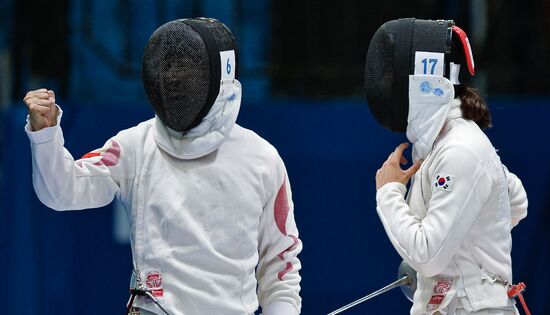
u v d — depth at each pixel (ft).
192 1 64.85
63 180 29.71
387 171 33.63
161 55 30.78
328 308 53.67
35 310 53.62
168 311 30.17
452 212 31.40
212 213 30.83
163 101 30.81
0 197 55.26
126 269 53.52
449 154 31.94
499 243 32.73
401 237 32.19
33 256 53.83
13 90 63.72
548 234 54.24
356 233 53.88
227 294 30.73
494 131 54.49
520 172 54.49
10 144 54.80
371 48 34.27
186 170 31.01
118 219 53.72
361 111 54.19
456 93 33.78
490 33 64.90
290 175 53.88
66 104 53.11
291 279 33.12
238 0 64.90
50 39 64.03
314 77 64.28
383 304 54.13
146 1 64.69
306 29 64.49
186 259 30.48
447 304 32.40
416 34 33.19
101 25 64.85
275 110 54.13
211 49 30.81
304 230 53.72
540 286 54.19
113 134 53.62
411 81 33.01
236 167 31.50
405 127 33.88
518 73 64.18
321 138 54.13
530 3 64.90
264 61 64.95
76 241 53.62
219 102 31.12
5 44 67.10
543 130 54.54
